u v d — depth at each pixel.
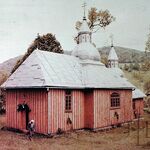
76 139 22.34
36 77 24.41
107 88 28.88
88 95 27.52
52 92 23.83
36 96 24.42
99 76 29.83
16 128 26.28
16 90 26.52
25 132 24.70
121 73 45.78
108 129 28.41
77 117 26.52
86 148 18.97
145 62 35.75
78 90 26.89
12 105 26.91
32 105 24.67
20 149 17.98
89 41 32.62
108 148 19.00
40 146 19.16
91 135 24.42
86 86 27.05
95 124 27.06
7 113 27.48
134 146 19.61
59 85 24.16
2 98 42.81
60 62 27.83
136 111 38.81
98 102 27.75
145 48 35.09
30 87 24.11
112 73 33.31
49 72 24.89
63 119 24.83
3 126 28.89
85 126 27.36
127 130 27.58
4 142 20.30
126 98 32.84
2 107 42.69
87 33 32.53
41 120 23.77
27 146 19.08
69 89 25.70
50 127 23.33
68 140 21.86
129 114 33.19
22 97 25.77
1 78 46.47
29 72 25.47
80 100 27.09
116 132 26.36
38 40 47.34
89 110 27.28
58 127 24.19
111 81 30.78
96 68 30.86
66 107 25.38
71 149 18.56
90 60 31.03
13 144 19.69
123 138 22.98
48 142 20.89
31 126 22.25
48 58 26.81
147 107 51.91
